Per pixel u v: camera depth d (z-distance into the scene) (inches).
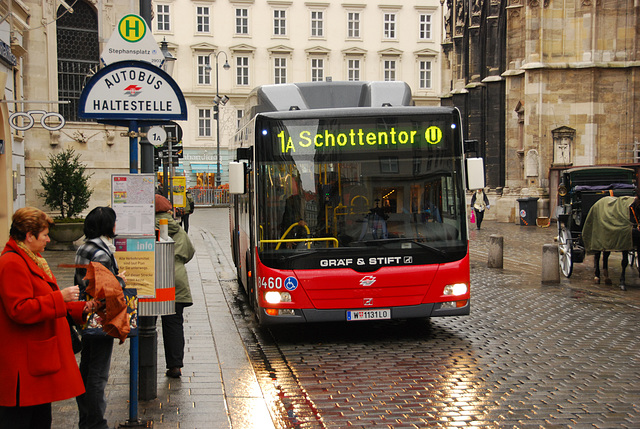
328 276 367.2
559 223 657.0
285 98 395.2
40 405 180.1
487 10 1665.8
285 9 2684.5
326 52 2714.1
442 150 378.9
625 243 538.0
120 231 238.2
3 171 634.2
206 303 491.2
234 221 633.0
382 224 372.2
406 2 2760.8
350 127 374.3
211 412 246.5
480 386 287.9
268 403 267.1
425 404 264.5
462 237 378.6
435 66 2792.8
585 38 1336.1
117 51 260.2
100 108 242.8
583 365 319.6
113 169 985.5
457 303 377.1
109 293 193.2
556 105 1344.7
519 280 611.8
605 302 493.0
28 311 168.9
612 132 1339.8
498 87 1589.6
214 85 2625.5
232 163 386.3
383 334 399.5
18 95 721.0
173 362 291.9
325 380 301.7
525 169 1373.0
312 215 370.3
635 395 272.2
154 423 233.8
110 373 296.5
